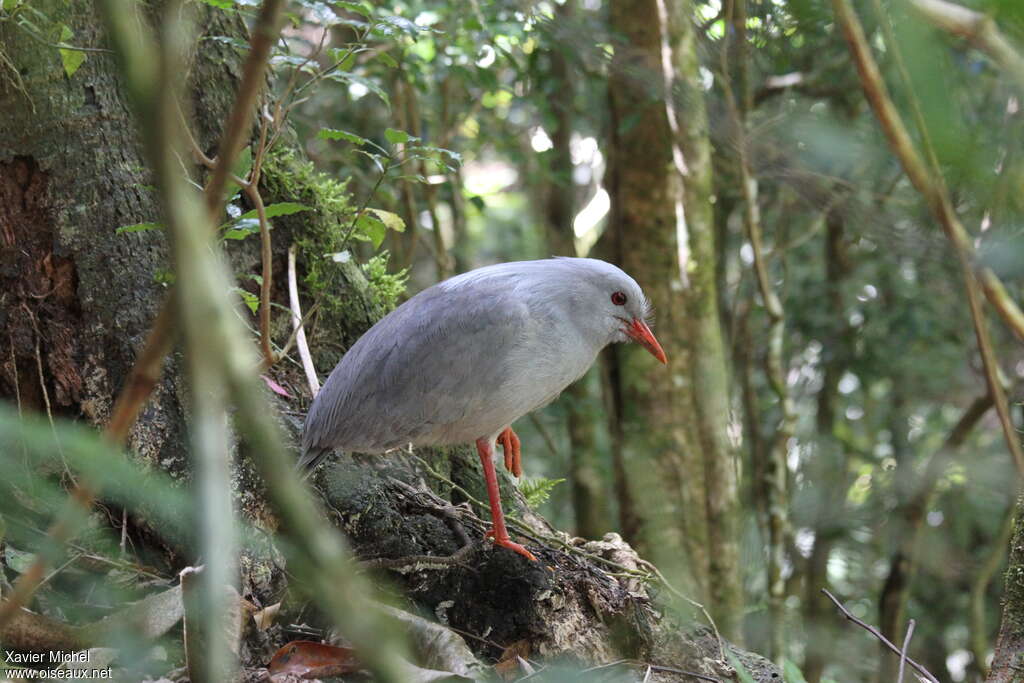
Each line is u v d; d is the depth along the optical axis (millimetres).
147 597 5027
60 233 6008
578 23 3748
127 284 5969
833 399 12008
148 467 5645
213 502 1165
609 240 10070
